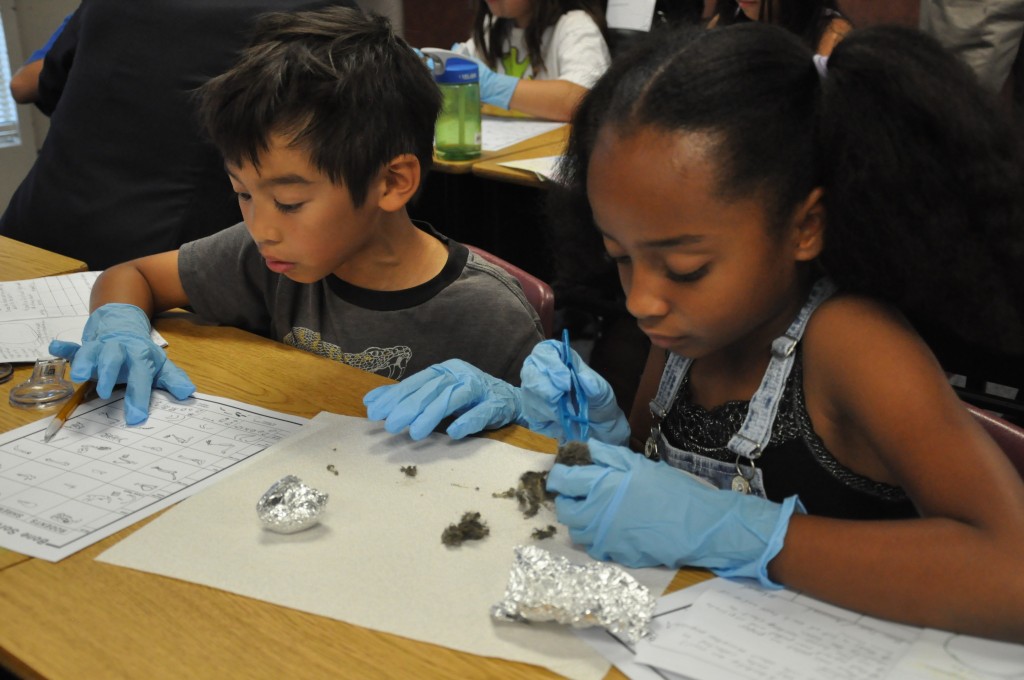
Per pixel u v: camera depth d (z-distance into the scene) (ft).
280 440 3.29
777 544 2.52
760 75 2.54
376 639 2.31
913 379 2.64
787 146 2.55
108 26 6.12
